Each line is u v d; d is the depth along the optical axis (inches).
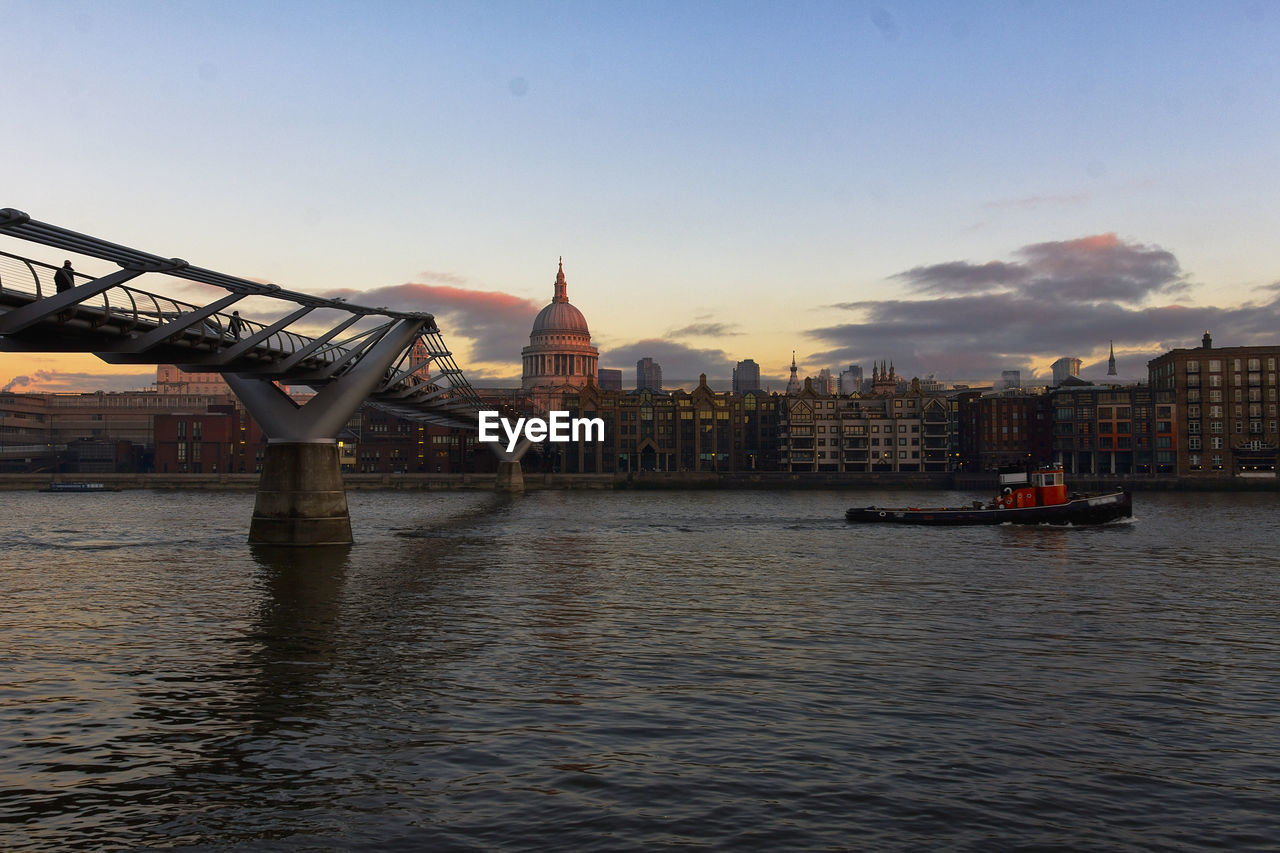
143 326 1844.2
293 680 1081.4
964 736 871.7
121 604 1653.5
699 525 3690.9
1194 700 1003.3
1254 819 688.4
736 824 673.0
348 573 2110.0
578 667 1149.1
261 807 703.1
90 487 7381.9
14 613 1558.8
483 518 4153.5
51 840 646.5
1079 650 1259.8
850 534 3223.4
